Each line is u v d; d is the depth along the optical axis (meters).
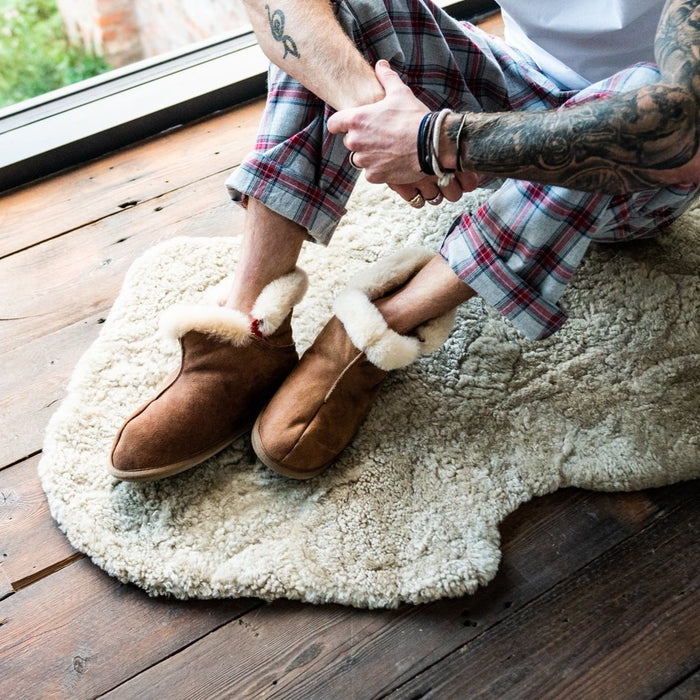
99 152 1.77
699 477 1.25
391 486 1.23
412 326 1.20
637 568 1.16
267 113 1.12
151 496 1.22
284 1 1.03
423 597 1.13
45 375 1.39
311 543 1.18
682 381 1.32
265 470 1.25
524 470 1.25
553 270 1.09
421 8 1.11
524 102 1.23
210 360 1.17
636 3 1.08
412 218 1.56
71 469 1.25
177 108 1.80
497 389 1.33
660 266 1.43
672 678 1.06
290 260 1.18
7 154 1.70
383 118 0.99
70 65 2.43
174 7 2.45
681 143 0.85
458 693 1.06
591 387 1.32
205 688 1.07
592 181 0.90
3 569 1.18
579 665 1.07
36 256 1.57
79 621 1.13
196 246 1.53
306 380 1.20
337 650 1.10
